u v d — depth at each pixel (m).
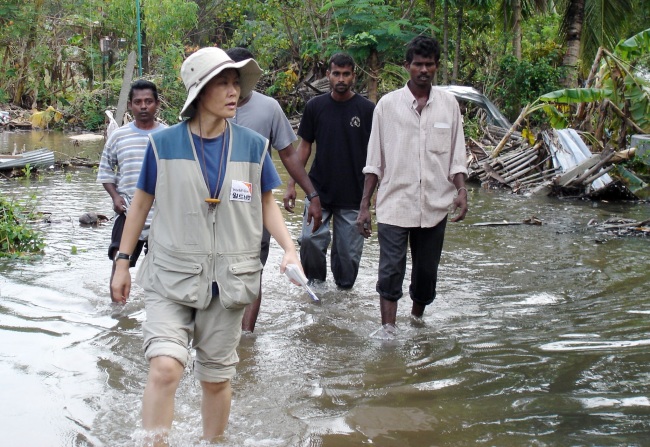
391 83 26.36
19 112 25.66
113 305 5.71
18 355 4.62
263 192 3.50
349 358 4.77
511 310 5.83
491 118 19.59
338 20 24.33
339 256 6.28
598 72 14.01
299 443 3.55
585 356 4.76
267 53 28.75
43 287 6.11
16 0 25.97
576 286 6.51
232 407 3.96
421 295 5.46
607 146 12.17
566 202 11.53
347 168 6.07
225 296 3.27
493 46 24.36
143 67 26.61
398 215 5.12
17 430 3.62
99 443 3.52
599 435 3.63
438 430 3.71
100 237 8.10
